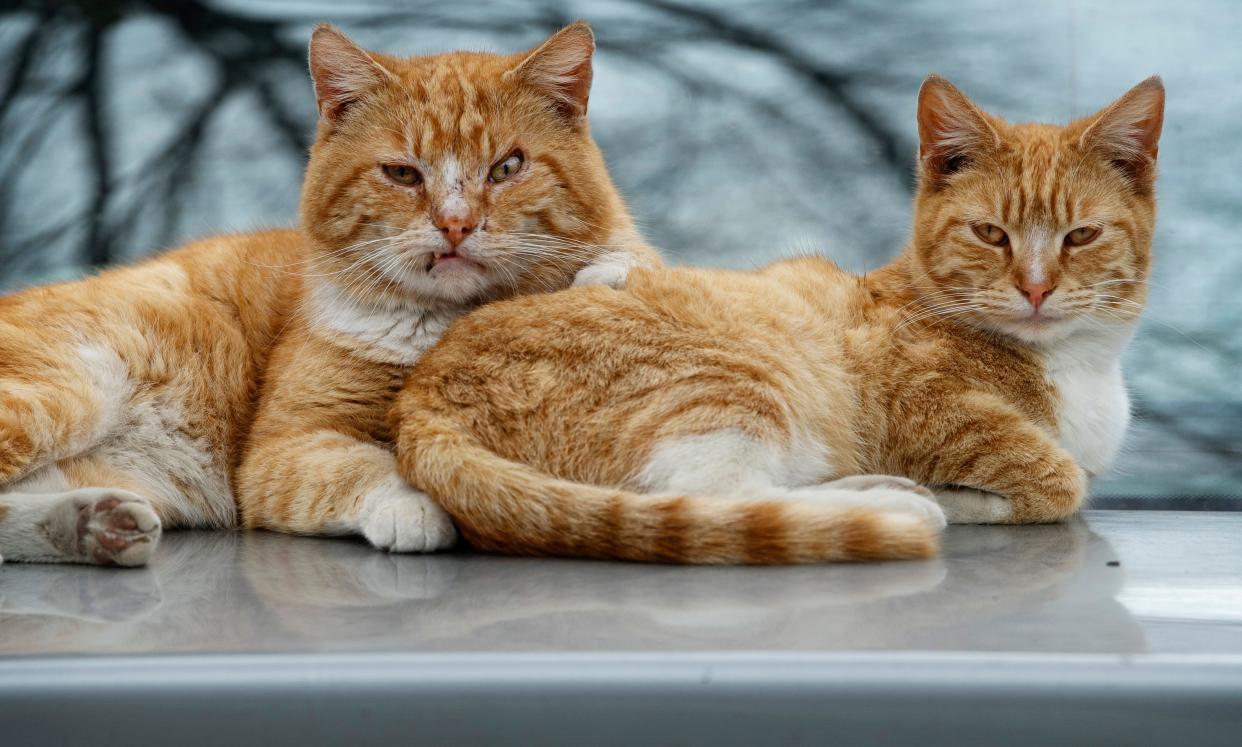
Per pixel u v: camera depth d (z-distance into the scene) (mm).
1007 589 1844
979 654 1364
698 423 2303
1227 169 4246
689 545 2053
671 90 4395
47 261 4344
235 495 2715
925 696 1313
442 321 2693
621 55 4418
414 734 1332
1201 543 2359
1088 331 2822
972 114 2885
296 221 3748
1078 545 2326
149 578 2016
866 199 4316
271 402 2682
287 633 1558
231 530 2650
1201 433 4148
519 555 2182
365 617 1664
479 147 2625
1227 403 4195
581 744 1328
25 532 2174
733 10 4438
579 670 1338
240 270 2957
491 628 1572
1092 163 2820
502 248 2592
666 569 2018
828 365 2658
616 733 1325
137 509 2135
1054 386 2791
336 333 2678
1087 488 2873
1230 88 4258
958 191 2881
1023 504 2633
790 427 2418
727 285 2629
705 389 2342
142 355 2611
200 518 2711
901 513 2172
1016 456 2621
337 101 2742
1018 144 2857
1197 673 1320
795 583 1882
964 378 2746
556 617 1643
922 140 2982
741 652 1381
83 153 4383
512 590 1848
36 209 4371
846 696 1317
